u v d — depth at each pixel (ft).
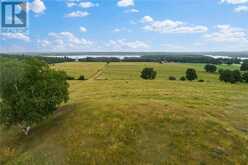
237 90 202.18
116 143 85.61
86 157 81.41
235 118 113.60
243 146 86.02
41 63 112.78
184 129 91.66
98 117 100.94
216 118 110.52
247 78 356.38
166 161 77.71
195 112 107.96
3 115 103.35
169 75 437.99
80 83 286.46
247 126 104.58
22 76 105.81
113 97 161.48
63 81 113.60
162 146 83.46
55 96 107.04
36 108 103.50
